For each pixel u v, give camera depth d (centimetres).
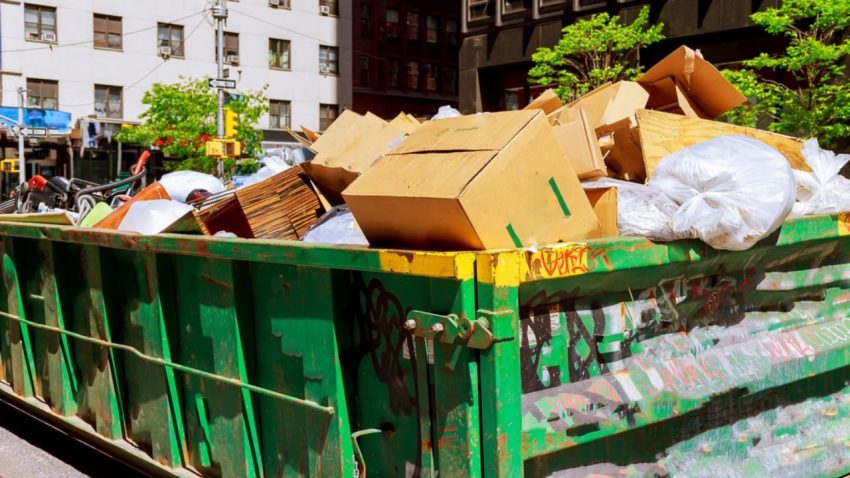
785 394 336
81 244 399
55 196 880
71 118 3706
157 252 345
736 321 312
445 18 4962
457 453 237
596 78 1677
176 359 351
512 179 241
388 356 261
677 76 450
